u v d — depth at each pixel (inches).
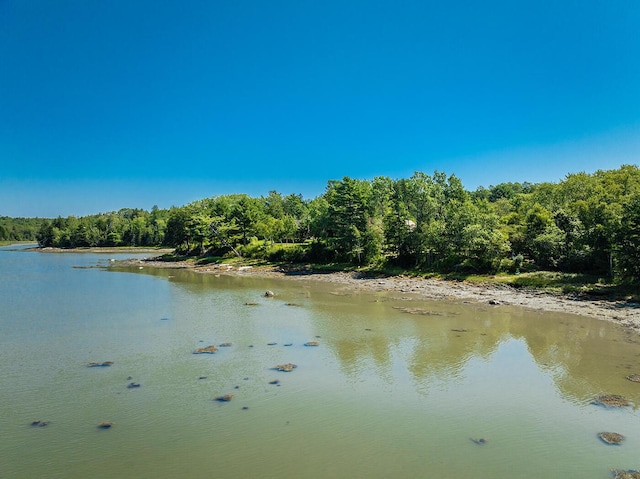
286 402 820.6
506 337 1268.5
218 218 4409.5
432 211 2778.1
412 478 573.3
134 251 6633.9
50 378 952.3
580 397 834.8
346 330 1362.0
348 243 3117.6
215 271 3341.5
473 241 2396.7
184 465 611.2
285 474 585.3
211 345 1198.9
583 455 631.2
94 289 2277.3
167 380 936.9
